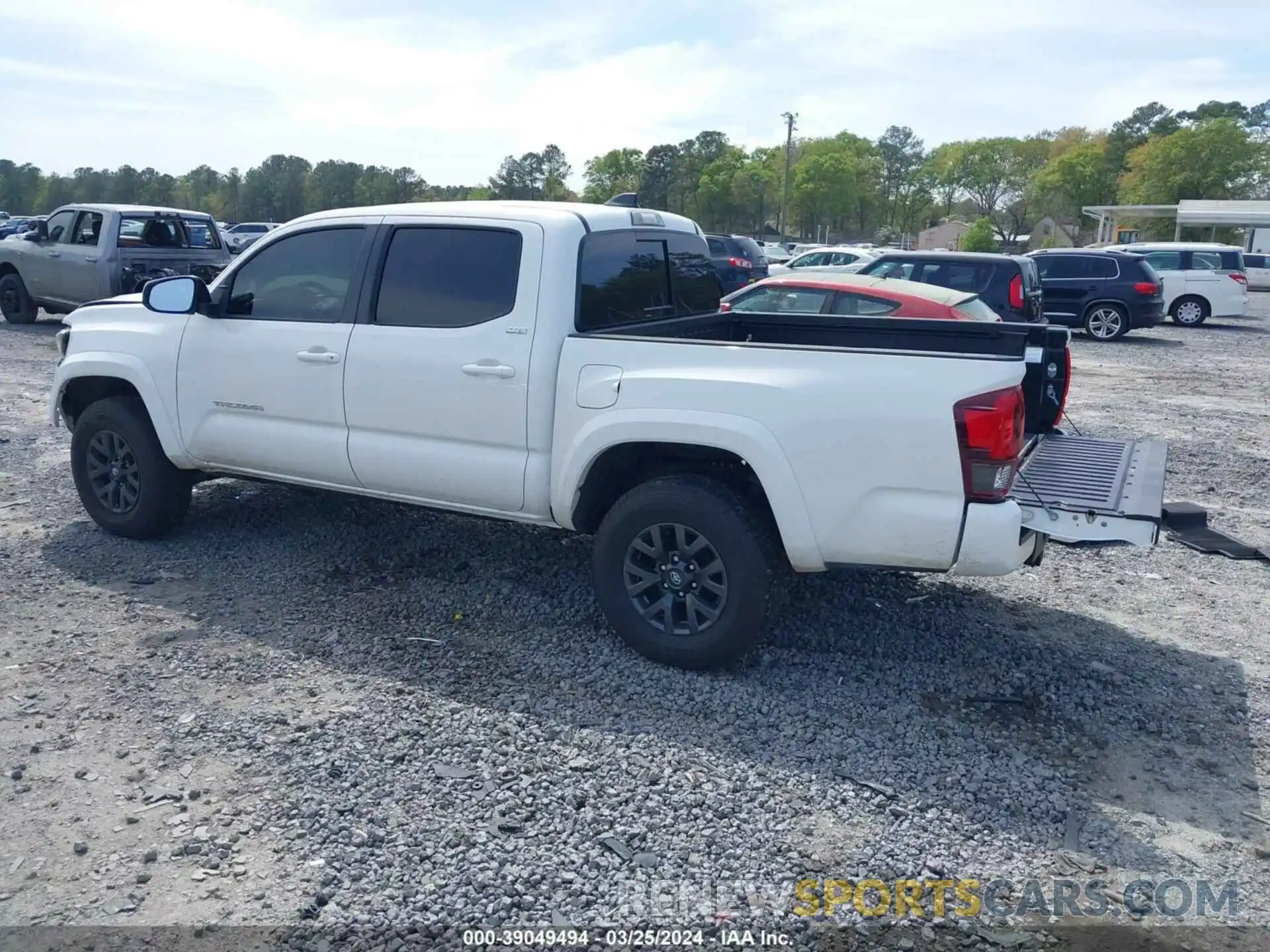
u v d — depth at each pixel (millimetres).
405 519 6539
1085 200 100812
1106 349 18609
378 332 5086
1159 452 4969
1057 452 4961
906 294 9586
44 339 14938
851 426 4070
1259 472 8820
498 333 4762
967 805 3602
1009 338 5262
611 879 3158
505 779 3668
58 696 4215
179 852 3238
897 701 4355
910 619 5242
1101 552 6496
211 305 5629
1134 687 4574
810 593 5496
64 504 6867
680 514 4406
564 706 4227
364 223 5238
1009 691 4480
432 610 5195
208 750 3818
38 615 5039
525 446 4758
